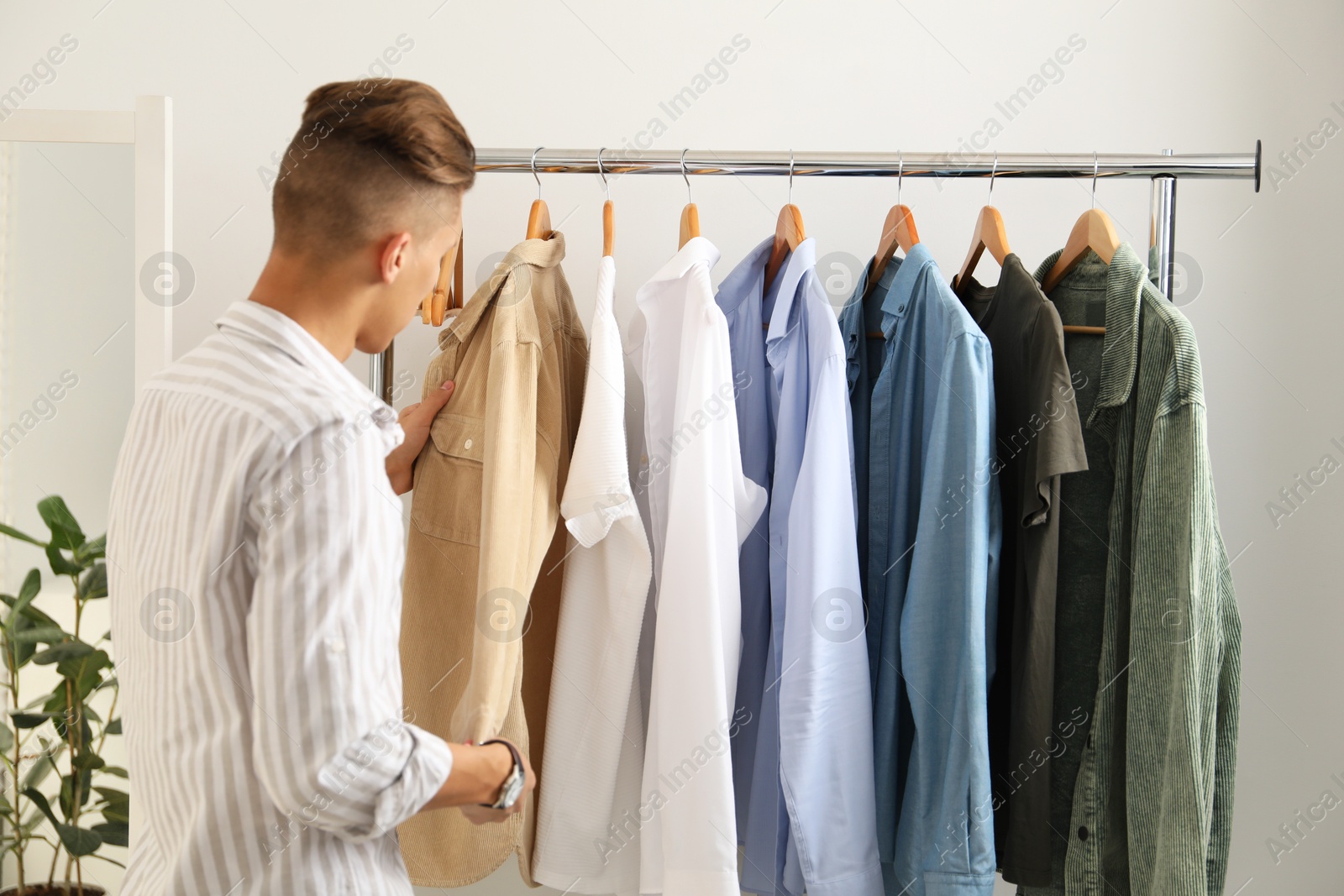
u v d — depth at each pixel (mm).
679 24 1474
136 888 772
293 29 1475
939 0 1468
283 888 708
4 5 1462
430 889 1489
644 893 1091
